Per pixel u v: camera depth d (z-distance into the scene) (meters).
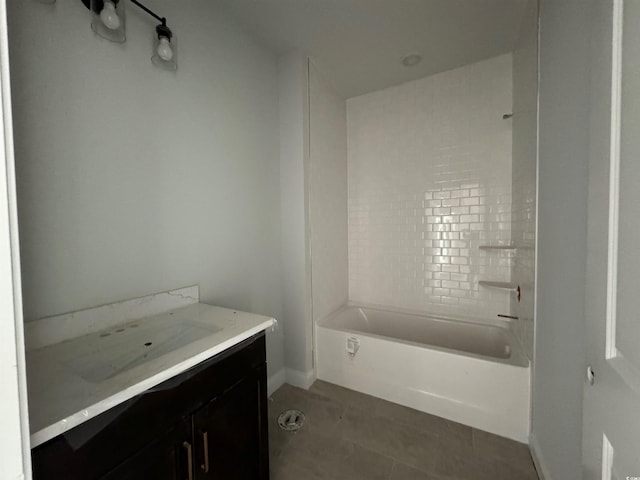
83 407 0.60
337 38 1.83
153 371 0.74
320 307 2.28
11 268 0.38
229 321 1.13
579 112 0.91
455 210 2.31
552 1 1.17
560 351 1.06
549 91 1.20
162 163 1.28
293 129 2.02
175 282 1.35
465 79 2.21
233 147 1.67
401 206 2.53
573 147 0.96
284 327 2.13
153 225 1.25
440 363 1.73
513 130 2.00
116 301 1.11
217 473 0.94
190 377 0.84
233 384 1.00
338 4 1.54
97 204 1.05
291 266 2.08
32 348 0.89
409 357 1.83
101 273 1.07
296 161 2.02
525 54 1.63
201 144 1.47
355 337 2.01
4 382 0.37
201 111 1.47
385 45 1.91
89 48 1.02
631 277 0.48
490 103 2.13
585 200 0.87
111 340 1.00
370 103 2.62
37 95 0.89
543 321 1.27
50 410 0.59
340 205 2.62
